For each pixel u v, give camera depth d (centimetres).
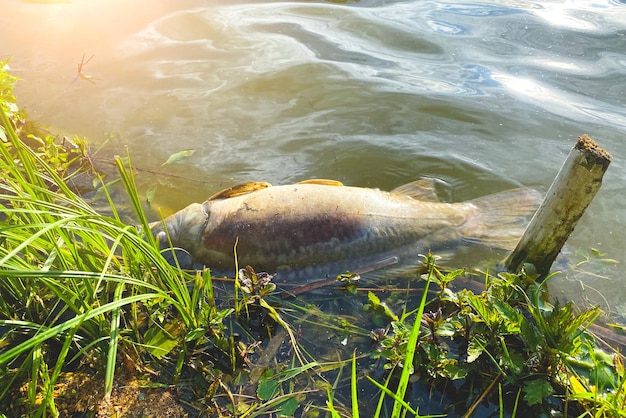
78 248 71
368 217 88
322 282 84
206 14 183
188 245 90
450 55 155
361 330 76
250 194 90
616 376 65
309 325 77
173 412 64
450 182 108
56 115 128
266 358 72
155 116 129
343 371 70
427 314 73
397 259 88
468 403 66
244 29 172
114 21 177
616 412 58
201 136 122
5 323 61
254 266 87
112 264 79
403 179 109
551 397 66
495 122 125
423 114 129
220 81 142
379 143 119
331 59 153
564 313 66
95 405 65
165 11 186
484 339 70
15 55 152
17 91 136
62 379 67
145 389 67
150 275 77
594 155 71
